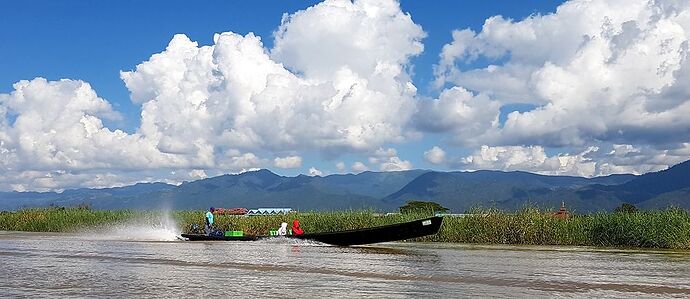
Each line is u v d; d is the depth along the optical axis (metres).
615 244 36.88
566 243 38.00
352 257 29.64
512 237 39.47
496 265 26.14
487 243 39.81
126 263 26.95
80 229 55.84
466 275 22.70
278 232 41.06
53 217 58.22
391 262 27.25
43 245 37.97
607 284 20.81
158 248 35.28
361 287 20.06
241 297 18.33
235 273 23.41
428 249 34.91
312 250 34.09
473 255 30.81
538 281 21.36
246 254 31.20
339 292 19.16
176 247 36.03
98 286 20.41
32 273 23.64
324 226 44.81
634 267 25.47
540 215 39.78
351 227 43.94
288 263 26.66
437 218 35.34
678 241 34.47
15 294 19.00
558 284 20.70
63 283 21.09
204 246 37.06
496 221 40.16
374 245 38.34
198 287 20.14
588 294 18.98
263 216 49.22
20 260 28.45
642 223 35.91
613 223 37.00
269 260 27.94
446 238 41.16
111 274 23.23
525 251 33.25
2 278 22.22
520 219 39.69
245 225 48.06
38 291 19.52
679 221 34.94
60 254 31.31
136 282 21.16
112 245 38.22
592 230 37.69
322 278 22.05
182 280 21.61
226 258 28.95
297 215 47.59
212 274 23.16
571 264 26.55
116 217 56.09
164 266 25.72
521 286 20.38
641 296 18.67
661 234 35.03
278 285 20.44
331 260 28.06
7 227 61.59
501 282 21.19
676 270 24.41
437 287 20.11
